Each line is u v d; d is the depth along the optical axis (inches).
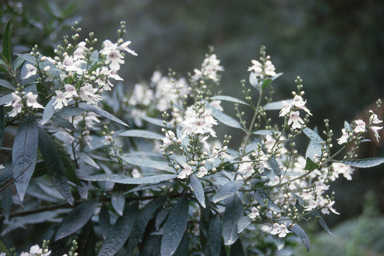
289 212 80.2
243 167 79.0
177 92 100.9
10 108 107.9
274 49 417.4
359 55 393.4
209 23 454.0
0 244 71.6
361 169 342.0
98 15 425.4
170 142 74.6
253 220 75.3
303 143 363.6
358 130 73.9
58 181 70.6
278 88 383.6
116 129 136.4
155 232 78.6
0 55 73.9
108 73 69.6
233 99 85.3
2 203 77.6
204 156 74.8
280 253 106.0
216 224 76.0
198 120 72.3
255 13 455.2
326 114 383.2
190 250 95.4
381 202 309.9
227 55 420.5
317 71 393.1
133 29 433.1
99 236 99.2
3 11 130.8
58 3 321.4
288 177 87.1
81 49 72.2
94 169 102.1
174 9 455.8
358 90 381.7
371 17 394.6
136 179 72.6
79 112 70.1
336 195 335.9
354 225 230.1
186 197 76.2
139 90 149.2
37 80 70.2
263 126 367.9
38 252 70.4
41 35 144.6
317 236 236.8
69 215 82.4
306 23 431.2
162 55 436.5
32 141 67.1
